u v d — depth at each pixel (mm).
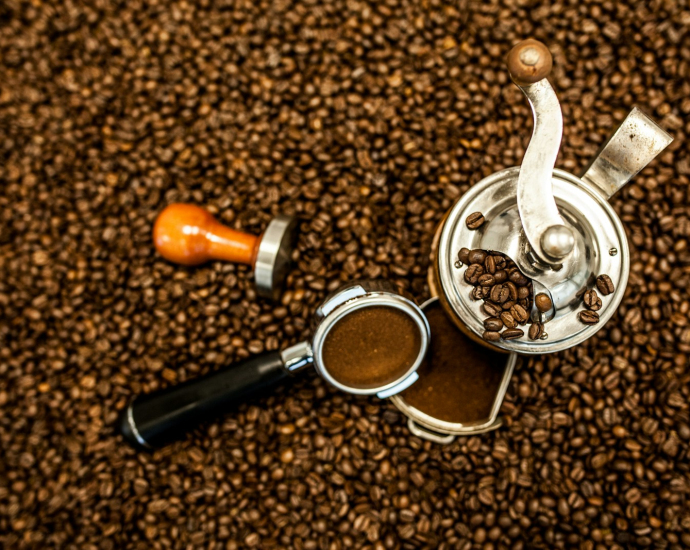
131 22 623
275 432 587
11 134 625
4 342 612
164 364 598
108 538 588
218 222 587
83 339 606
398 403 553
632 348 575
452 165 594
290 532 581
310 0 612
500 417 566
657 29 590
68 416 600
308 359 536
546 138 464
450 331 551
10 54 627
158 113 618
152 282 603
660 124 589
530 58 446
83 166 621
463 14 603
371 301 500
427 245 586
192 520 584
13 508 597
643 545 562
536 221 464
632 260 579
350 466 579
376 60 609
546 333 498
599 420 572
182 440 591
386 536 577
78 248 616
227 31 620
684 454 568
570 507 570
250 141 609
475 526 574
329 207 601
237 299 599
